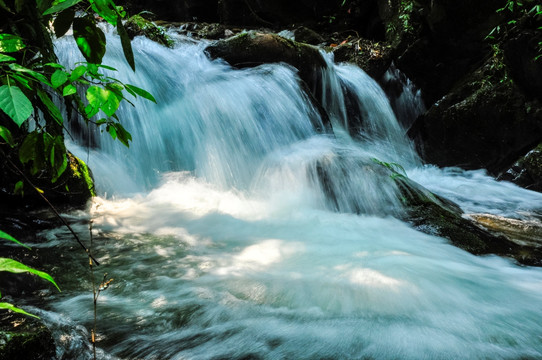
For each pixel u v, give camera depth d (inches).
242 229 154.1
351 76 291.4
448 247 144.9
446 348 85.3
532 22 226.7
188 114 235.0
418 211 167.8
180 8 466.0
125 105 219.6
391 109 300.4
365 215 174.2
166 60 251.4
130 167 213.9
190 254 128.5
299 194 190.5
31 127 144.3
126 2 469.7
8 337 68.8
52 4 51.6
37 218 143.6
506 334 91.2
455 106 258.5
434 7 251.3
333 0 370.0
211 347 83.1
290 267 120.8
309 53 267.1
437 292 108.4
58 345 77.1
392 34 308.7
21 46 49.8
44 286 102.8
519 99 239.0
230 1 423.5
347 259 127.6
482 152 258.1
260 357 80.7
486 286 114.0
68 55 216.5
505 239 156.6
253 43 256.7
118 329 87.0
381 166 190.1
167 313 94.0
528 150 243.3
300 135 241.8
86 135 207.0
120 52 239.1
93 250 127.4
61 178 156.4
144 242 136.6
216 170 221.5
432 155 277.0
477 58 262.1
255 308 97.8
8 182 144.9
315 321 93.4
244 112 233.9
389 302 102.4
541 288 115.0
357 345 85.4
